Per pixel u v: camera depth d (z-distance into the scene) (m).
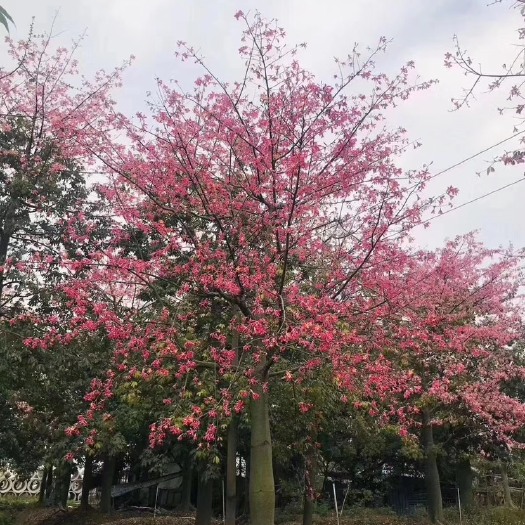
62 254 8.99
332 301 7.55
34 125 11.52
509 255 15.95
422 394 12.05
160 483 23.56
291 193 7.57
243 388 7.38
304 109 7.51
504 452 16.52
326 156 7.86
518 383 15.52
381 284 8.30
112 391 8.60
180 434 7.53
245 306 7.76
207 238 8.63
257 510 7.39
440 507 14.66
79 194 11.76
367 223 7.88
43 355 11.16
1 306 11.39
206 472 12.34
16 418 12.55
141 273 8.16
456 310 13.37
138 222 8.39
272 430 10.91
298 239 7.86
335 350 7.20
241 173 8.40
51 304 11.12
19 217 11.74
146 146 8.35
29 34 11.46
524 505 19.23
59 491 20.86
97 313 7.80
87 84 11.38
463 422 14.35
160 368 7.78
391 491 21.64
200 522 13.20
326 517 18.09
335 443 15.77
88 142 8.91
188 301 8.77
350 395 9.51
